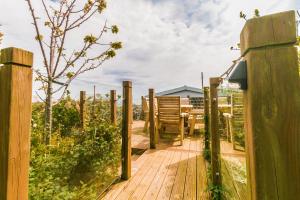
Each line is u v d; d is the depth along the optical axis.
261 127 0.69
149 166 3.65
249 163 0.78
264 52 0.70
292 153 0.66
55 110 5.02
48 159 2.38
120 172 3.30
